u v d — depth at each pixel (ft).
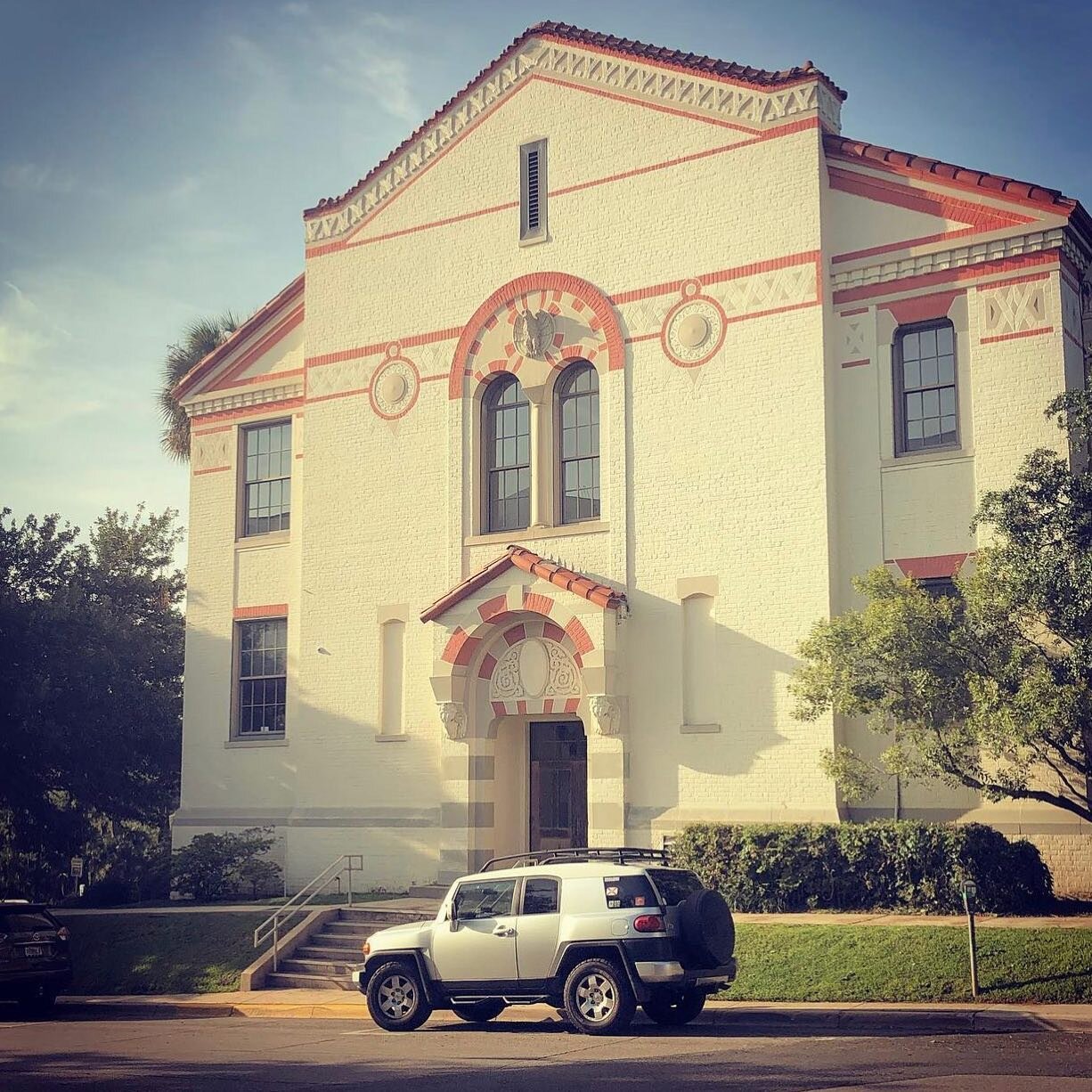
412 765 91.04
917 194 79.36
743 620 80.07
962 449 76.38
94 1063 48.80
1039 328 75.20
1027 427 74.79
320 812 94.07
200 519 106.01
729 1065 42.52
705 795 79.82
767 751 78.28
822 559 77.97
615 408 86.17
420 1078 42.11
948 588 76.07
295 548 100.94
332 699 95.20
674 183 86.02
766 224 82.33
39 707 100.58
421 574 92.84
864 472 79.10
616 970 50.47
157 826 122.11
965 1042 46.85
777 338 81.10
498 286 92.07
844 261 80.89
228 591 103.76
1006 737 57.31
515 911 53.21
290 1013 65.82
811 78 81.76
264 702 101.86
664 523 83.56
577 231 89.40
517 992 52.70
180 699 123.54
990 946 58.08
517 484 90.84
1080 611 57.11
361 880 91.20
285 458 103.60
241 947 77.10
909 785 75.46
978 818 73.20
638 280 86.53
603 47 89.66
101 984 75.92
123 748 107.55
